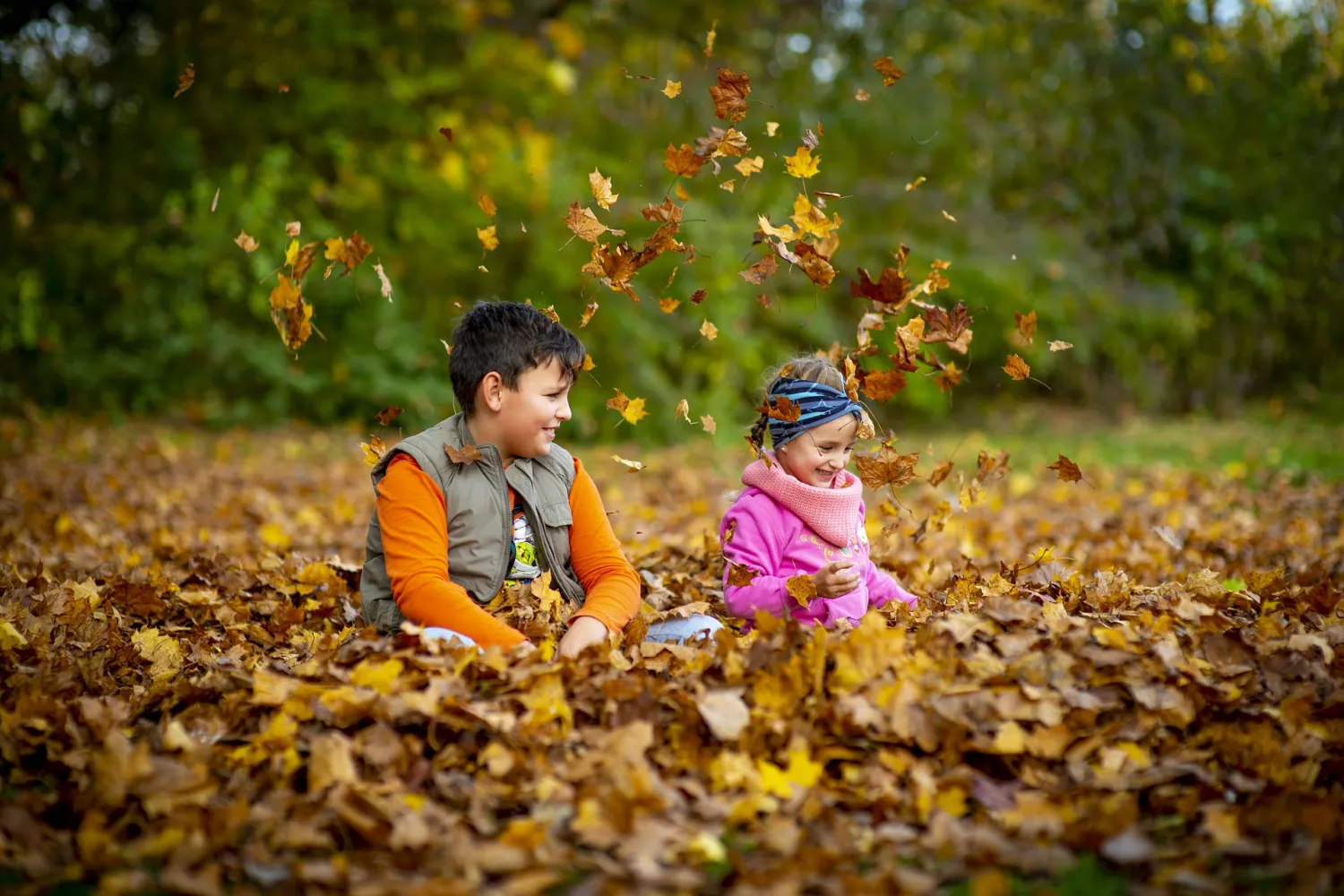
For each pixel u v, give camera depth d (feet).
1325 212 46.39
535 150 41.42
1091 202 48.42
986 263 45.34
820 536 10.52
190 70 9.40
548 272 40.86
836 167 45.65
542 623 9.54
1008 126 47.83
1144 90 47.16
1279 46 47.42
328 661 8.73
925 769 7.29
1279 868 6.19
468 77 40.96
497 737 7.65
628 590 10.07
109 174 37.06
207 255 40.78
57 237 38.11
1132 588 11.09
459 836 6.58
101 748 7.62
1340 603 10.89
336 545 17.44
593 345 40.81
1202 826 6.66
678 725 7.86
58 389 41.98
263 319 43.11
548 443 9.96
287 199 41.57
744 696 8.19
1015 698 7.84
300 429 40.65
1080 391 52.90
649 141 43.42
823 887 6.09
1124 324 47.47
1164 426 44.21
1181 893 6.00
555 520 10.15
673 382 43.50
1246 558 15.20
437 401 42.09
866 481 10.26
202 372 42.73
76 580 13.23
